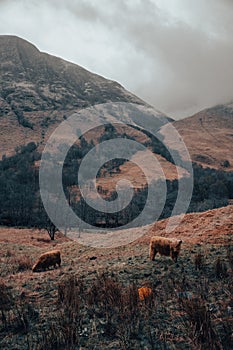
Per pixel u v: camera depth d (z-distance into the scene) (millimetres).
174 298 8766
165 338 6871
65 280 10688
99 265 13219
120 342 6867
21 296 9828
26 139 162125
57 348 6719
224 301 8328
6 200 65500
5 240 33688
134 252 15422
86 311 8398
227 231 16438
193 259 12219
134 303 8305
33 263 16172
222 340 6645
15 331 7586
